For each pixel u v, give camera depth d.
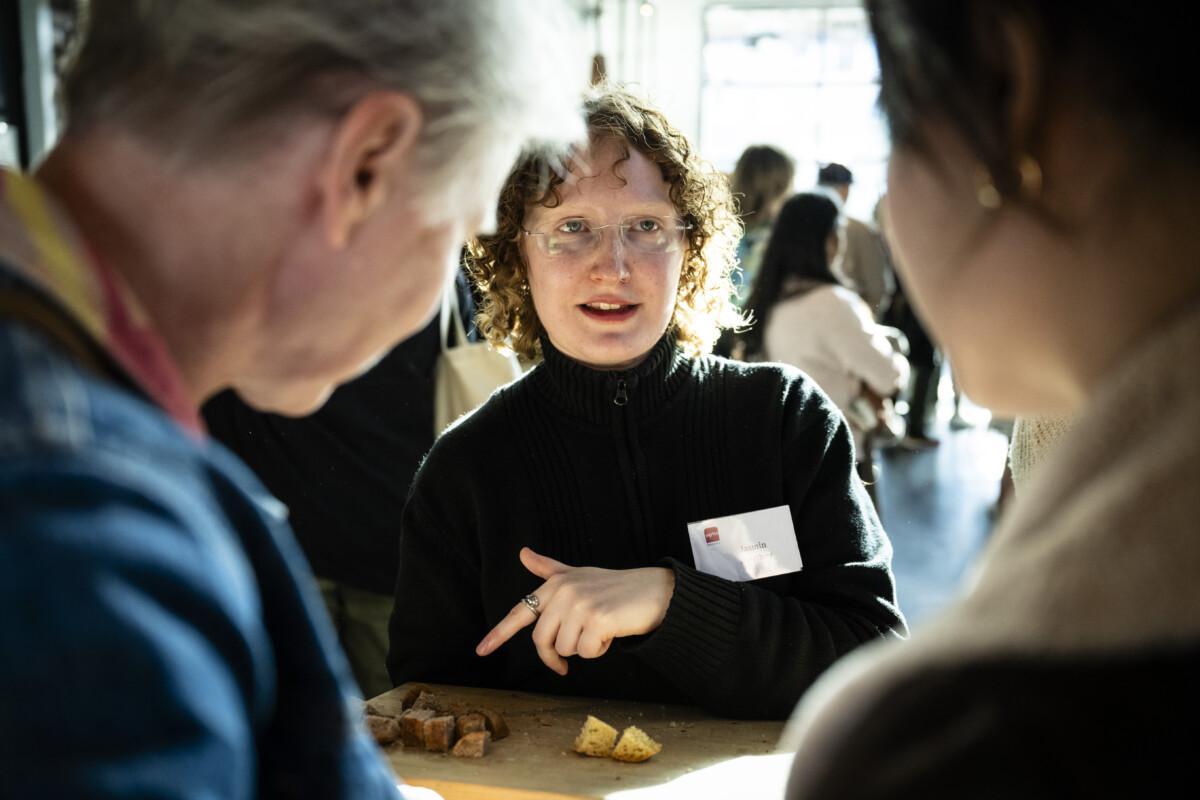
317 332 0.61
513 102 0.64
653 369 1.40
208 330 0.57
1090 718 0.38
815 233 3.18
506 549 1.39
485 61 0.61
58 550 0.38
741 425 1.42
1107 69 0.41
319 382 0.65
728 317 1.55
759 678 1.28
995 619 0.41
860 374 3.12
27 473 0.39
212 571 0.43
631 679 1.39
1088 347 0.45
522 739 1.21
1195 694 0.37
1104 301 0.44
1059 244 0.44
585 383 1.39
